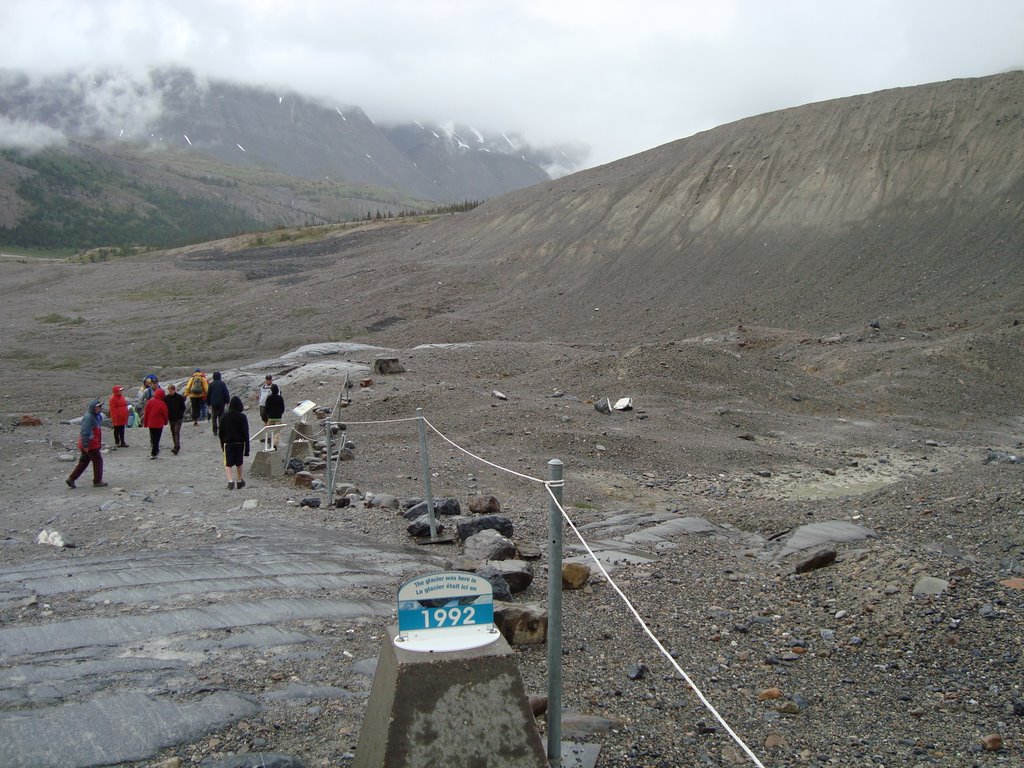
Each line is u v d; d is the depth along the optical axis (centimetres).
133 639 585
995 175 5344
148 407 1680
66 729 434
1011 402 2614
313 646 583
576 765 432
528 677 555
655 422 2070
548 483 391
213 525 1034
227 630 607
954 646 613
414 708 338
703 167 6906
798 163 6397
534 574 812
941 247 4841
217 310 6400
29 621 627
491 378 2861
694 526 1083
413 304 5872
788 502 1294
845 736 497
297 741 443
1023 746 483
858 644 638
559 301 5662
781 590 775
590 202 7469
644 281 5706
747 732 499
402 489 1391
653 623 676
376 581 765
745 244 5788
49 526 1067
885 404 2575
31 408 3003
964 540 922
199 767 413
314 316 5862
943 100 6266
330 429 1235
